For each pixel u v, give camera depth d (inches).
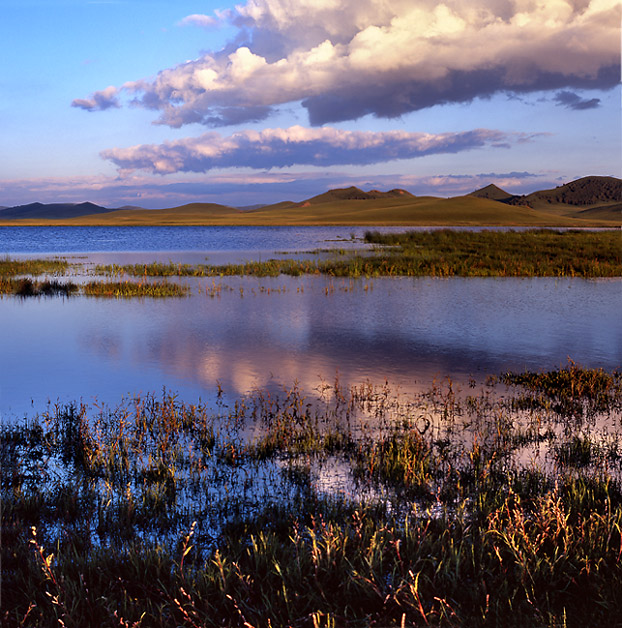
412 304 738.2
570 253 1494.8
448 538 171.0
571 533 166.9
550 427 294.4
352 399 339.6
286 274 1156.5
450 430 289.7
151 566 156.8
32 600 141.5
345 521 181.0
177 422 300.8
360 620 128.2
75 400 342.3
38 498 207.5
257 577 149.3
